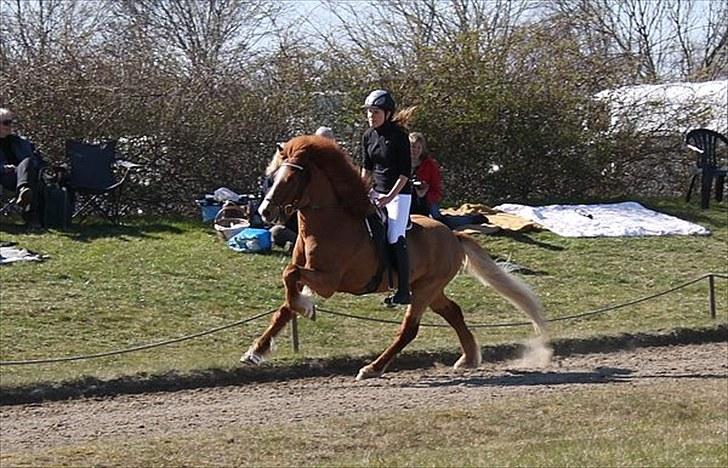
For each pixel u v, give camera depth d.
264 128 21.80
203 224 19.89
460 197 23.58
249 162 21.67
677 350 14.52
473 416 10.20
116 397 11.62
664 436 9.43
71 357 12.20
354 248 11.40
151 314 14.71
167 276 16.33
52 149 20.47
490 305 16.20
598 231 20.47
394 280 11.88
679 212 22.69
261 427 10.02
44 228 18.48
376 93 11.95
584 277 17.97
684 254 19.53
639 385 12.01
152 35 27.61
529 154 23.58
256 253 17.83
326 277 11.27
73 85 20.58
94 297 15.12
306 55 22.98
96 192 18.86
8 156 18.12
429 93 22.81
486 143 23.28
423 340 14.09
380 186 11.94
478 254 12.93
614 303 16.61
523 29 24.34
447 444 9.38
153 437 9.82
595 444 9.04
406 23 25.83
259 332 14.34
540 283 17.53
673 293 17.33
